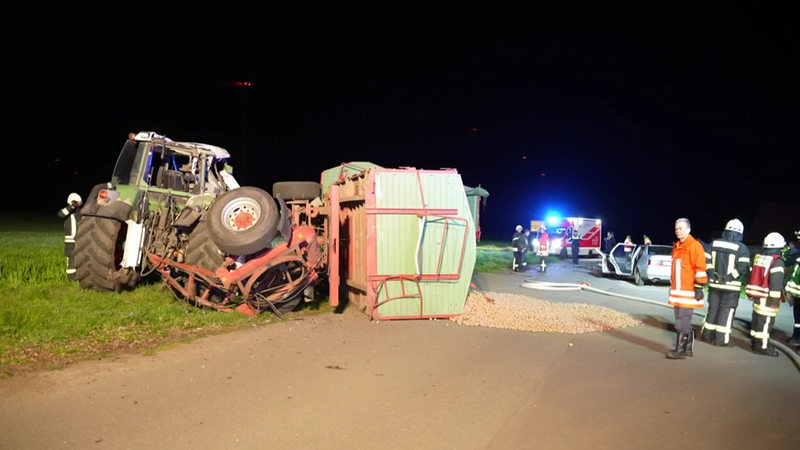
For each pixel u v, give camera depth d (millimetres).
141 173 11234
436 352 8016
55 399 5738
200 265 9797
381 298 10125
